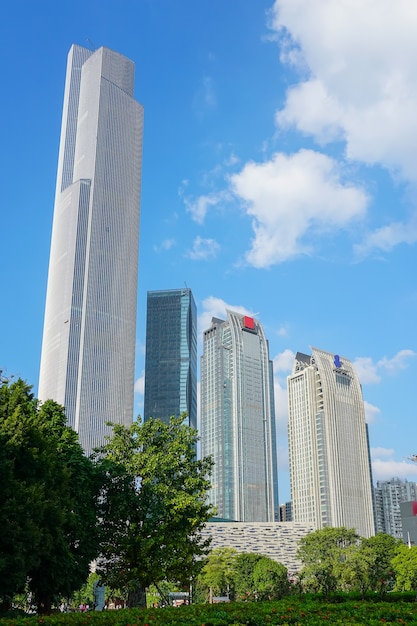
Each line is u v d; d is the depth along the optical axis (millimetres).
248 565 133000
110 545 53562
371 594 58406
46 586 45969
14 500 40250
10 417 45281
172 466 55281
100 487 54844
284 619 27062
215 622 24812
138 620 25344
